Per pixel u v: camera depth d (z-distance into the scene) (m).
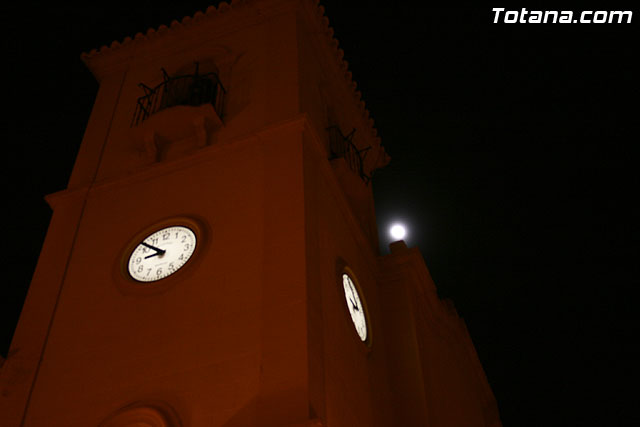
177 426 11.25
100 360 12.70
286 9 18.58
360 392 14.30
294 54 17.31
